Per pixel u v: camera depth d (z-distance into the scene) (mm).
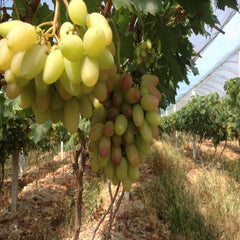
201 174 7590
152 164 7762
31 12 1008
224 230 4141
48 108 799
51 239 4418
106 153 1020
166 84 2141
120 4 956
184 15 2062
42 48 643
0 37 849
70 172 8625
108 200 5656
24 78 615
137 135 1127
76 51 599
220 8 1475
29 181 8547
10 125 5117
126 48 1485
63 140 10508
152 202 5301
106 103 1087
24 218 5172
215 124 9625
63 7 1117
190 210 4684
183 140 14984
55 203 5977
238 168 7930
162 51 1767
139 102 1086
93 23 662
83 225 4727
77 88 668
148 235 4320
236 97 7934
